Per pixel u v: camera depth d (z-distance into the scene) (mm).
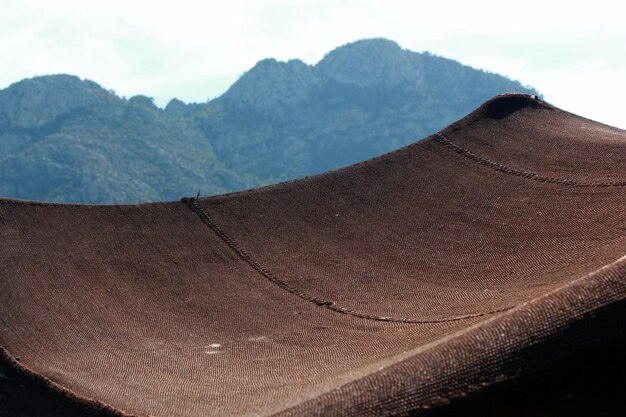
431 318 39000
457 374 25875
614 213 45562
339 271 47469
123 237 48250
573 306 26047
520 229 47906
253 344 39344
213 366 36781
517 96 62688
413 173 56500
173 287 45188
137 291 44125
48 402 32531
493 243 47312
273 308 43594
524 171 54531
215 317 42531
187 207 52188
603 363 25438
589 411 25562
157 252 47875
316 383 31594
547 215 48562
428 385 25906
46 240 45906
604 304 25703
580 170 52781
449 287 43469
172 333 40500
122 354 37531
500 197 52312
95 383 33844
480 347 26219
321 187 55438
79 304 41656
